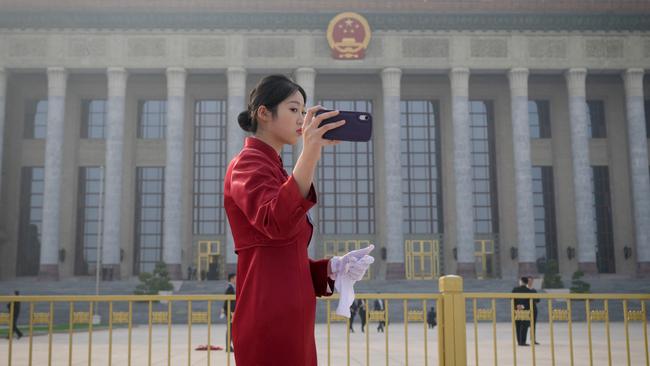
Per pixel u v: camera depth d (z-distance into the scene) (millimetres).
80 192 63281
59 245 61375
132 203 62688
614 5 58375
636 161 58281
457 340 7125
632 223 63219
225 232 62875
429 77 64062
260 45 58469
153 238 62938
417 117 65562
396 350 19422
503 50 59062
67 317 42688
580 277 54719
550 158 64750
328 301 8359
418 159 64875
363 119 2547
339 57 57781
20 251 62031
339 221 63688
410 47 58844
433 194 64438
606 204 64250
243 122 3131
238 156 2934
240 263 2879
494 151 65000
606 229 63906
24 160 63281
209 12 57844
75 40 57969
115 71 57562
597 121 65875
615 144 64500
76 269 61781
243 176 2738
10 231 61781
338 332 31266
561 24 58844
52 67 57469
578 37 59312
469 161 57500
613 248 63219
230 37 58406
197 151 64438
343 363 15570
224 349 19812
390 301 45375
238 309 2797
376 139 64312
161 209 63438
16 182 62656
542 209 64188
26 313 43625
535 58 59000
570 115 59062
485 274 62938
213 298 8164
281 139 3043
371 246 3232
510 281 53188
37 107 64562
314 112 2576
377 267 62531
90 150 63844
